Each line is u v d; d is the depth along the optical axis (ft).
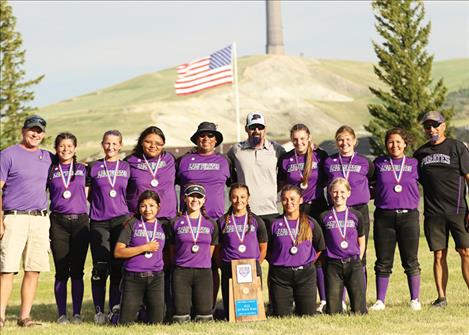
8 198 35.78
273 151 38.40
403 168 37.99
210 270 35.73
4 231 35.55
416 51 122.62
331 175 37.96
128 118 481.87
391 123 122.31
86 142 430.61
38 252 36.01
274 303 36.40
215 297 37.88
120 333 32.40
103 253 36.91
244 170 37.86
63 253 37.32
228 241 36.22
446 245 38.96
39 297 48.85
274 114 529.45
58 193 37.14
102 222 37.04
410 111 120.88
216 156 37.68
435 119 38.04
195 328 33.35
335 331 31.83
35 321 37.65
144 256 34.81
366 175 38.19
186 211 36.24
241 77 635.66
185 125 472.03
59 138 37.09
